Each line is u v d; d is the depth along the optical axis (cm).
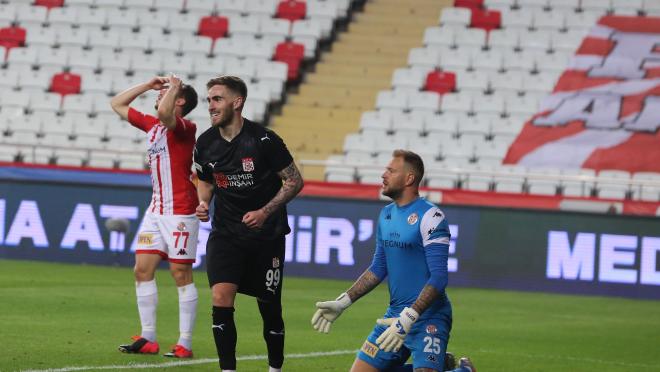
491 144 8550
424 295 2348
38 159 8575
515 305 5759
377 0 10688
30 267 6619
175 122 3278
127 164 8494
